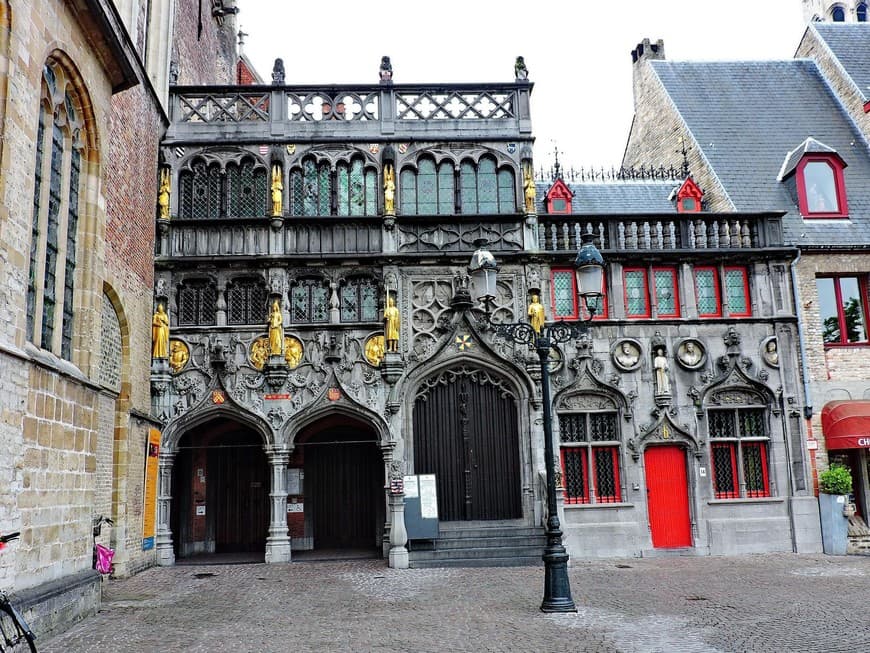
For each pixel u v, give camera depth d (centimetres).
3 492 930
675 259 2095
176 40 2333
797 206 2278
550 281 2058
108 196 1600
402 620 1187
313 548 2203
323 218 2025
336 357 1970
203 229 2020
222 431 2258
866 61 2667
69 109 1238
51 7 1105
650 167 2817
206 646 1021
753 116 2595
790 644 1005
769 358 2073
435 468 1984
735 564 1797
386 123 2109
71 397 1159
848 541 1977
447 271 2042
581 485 2012
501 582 1555
